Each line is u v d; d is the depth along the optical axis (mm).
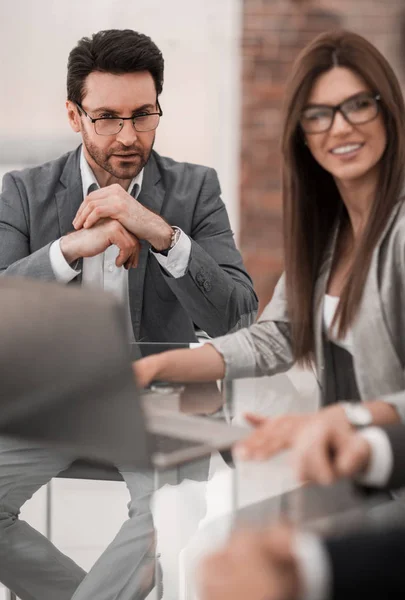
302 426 1260
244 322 2297
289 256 1709
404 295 1554
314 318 1709
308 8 4863
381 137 1573
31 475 1924
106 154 2230
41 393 1205
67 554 2375
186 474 1794
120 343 1123
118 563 1808
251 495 1385
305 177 1684
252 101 4941
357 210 1667
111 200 2152
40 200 2344
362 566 814
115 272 2312
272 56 4898
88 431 1196
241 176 5008
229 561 782
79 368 1159
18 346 1193
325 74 1562
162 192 2395
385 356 1565
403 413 1353
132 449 1181
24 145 4844
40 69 4797
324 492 1260
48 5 4758
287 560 789
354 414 1305
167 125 4969
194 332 2367
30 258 2193
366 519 1026
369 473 1153
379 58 1555
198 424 1405
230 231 2443
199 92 4941
